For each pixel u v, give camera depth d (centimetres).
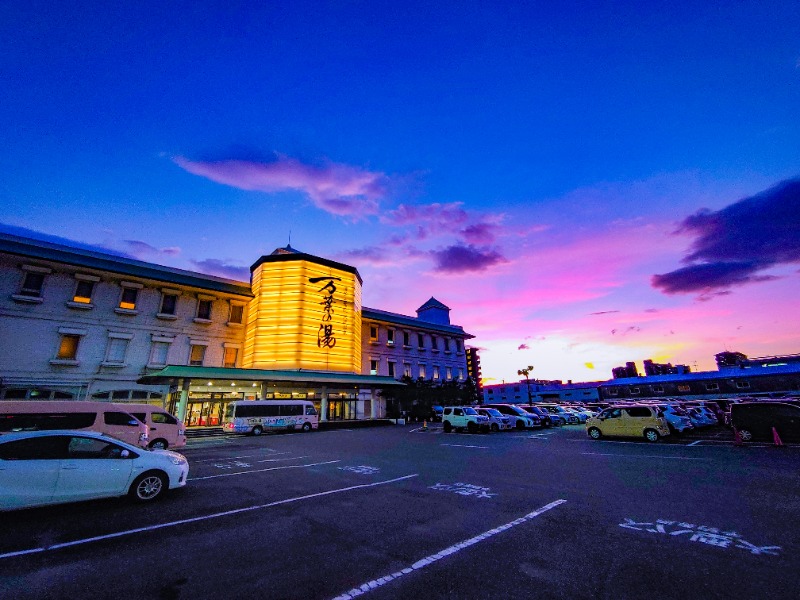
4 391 2042
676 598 360
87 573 430
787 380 4434
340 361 3166
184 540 534
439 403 3975
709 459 1111
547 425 2844
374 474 1016
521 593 376
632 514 618
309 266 3203
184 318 2762
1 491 602
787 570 406
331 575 423
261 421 2386
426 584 398
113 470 703
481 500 732
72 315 2327
